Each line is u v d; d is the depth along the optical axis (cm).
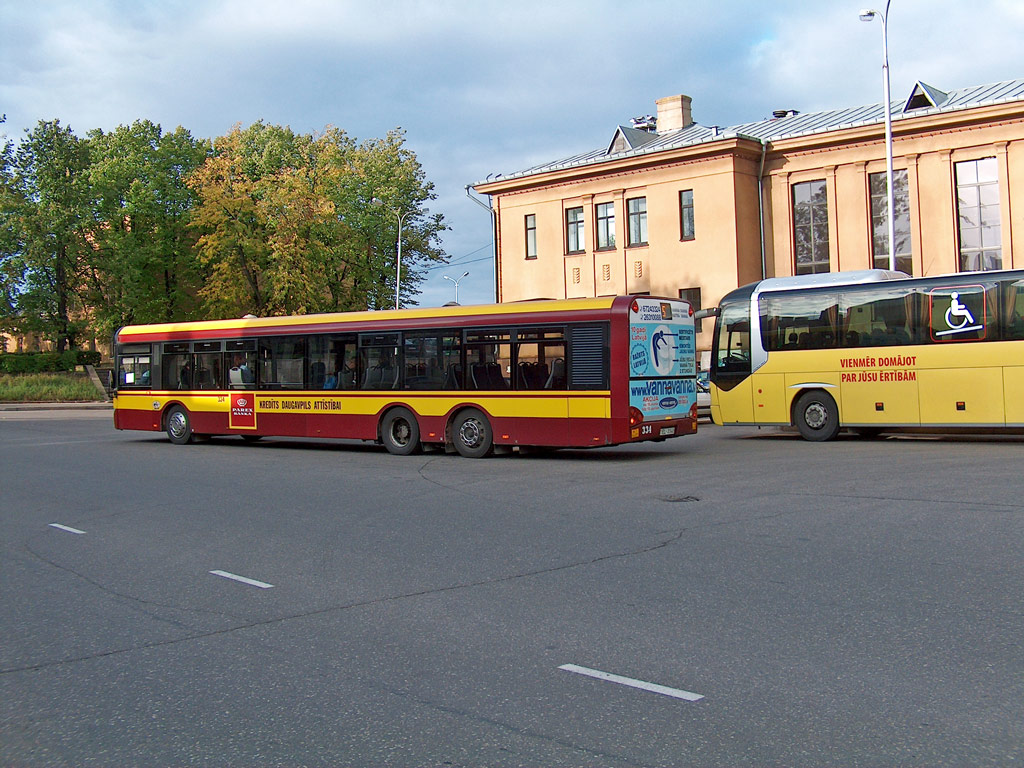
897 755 416
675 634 612
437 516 1132
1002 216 3150
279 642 633
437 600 730
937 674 518
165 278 6062
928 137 3284
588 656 575
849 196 3456
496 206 4309
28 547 1011
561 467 1634
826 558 821
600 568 818
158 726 488
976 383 1895
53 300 5756
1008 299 1869
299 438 2527
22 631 684
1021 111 3067
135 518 1182
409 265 5906
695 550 877
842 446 1894
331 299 5253
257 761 439
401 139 5794
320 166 5431
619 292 3912
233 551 953
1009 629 596
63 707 522
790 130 3725
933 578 734
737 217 3581
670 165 3744
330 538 1008
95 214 5731
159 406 2372
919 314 1959
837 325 2055
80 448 2258
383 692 526
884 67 2847
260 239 5066
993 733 436
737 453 1806
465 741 451
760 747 430
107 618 712
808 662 546
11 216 5562
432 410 1905
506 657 580
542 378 1786
